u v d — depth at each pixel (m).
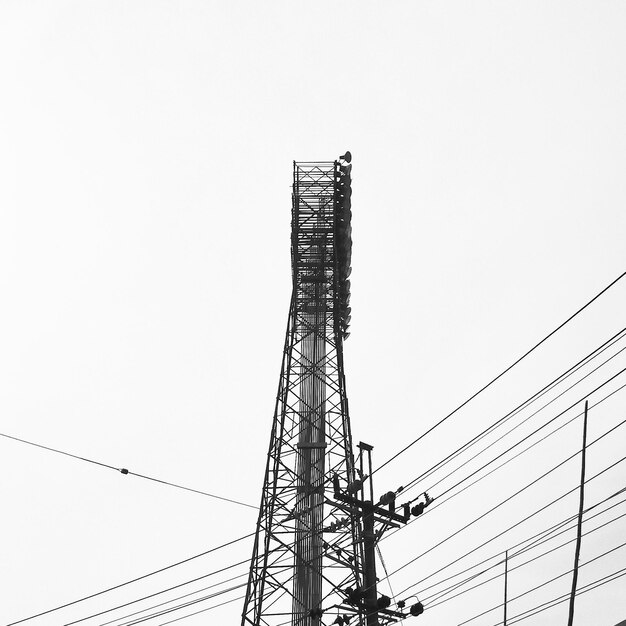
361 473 33.56
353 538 38.16
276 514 44.84
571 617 21.59
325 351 51.53
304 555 42.97
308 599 41.69
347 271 54.19
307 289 54.38
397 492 27.58
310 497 44.88
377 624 29.91
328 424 47.72
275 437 47.41
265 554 43.72
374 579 30.77
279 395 48.91
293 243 54.22
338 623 36.91
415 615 29.27
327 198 55.47
